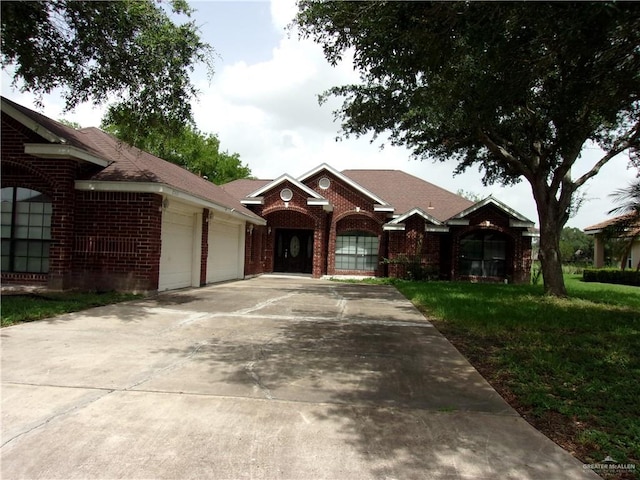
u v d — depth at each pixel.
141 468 2.97
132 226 10.94
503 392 4.72
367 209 20.69
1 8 7.36
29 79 9.19
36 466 2.97
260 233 21.11
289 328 7.71
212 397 4.25
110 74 8.93
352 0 5.41
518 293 13.90
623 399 4.43
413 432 3.63
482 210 19.55
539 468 3.11
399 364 5.62
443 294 13.12
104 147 12.41
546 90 6.36
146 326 7.40
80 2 7.90
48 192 10.84
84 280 11.00
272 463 3.08
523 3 4.06
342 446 3.35
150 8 8.55
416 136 14.24
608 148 13.72
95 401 4.07
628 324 8.66
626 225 14.19
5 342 6.06
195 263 14.05
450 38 4.91
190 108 9.63
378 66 6.07
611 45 4.95
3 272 11.06
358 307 10.71
